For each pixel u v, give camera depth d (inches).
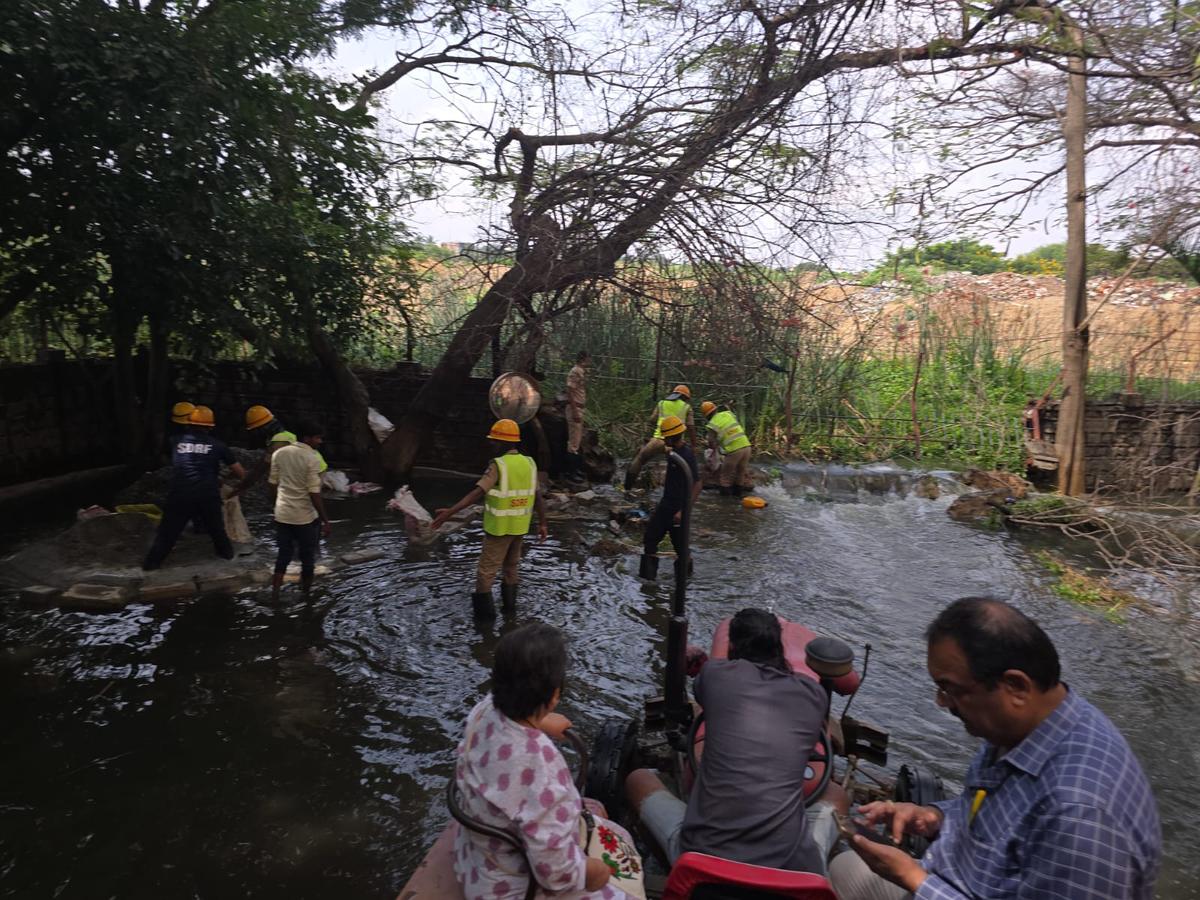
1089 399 513.3
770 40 281.7
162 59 289.4
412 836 156.5
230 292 358.3
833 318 553.0
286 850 151.3
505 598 269.9
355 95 402.6
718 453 473.4
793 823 105.7
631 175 349.1
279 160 346.3
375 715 201.5
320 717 199.5
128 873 144.2
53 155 308.8
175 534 288.8
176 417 295.0
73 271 367.9
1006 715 71.1
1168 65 228.5
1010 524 421.4
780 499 464.1
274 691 211.8
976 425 552.4
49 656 227.9
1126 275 464.1
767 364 369.4
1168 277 518.6
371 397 489.4
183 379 454.0
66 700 204.1
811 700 117.6
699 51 299.7
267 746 186.1
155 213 335.0
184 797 166.6
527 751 94.3
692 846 107.4
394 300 485.1
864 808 101.2
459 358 440.1
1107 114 434.9
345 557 316.5
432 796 169.8
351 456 482.9
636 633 256.4
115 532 311.0
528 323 392.8
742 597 294.5
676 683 168.7
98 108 299.3
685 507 167.2
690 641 251.4
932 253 438.0
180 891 140.1
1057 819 66.1
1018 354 616.7
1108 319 727.7
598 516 400.8
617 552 339.0
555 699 96.7
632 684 221.1
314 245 383.6
